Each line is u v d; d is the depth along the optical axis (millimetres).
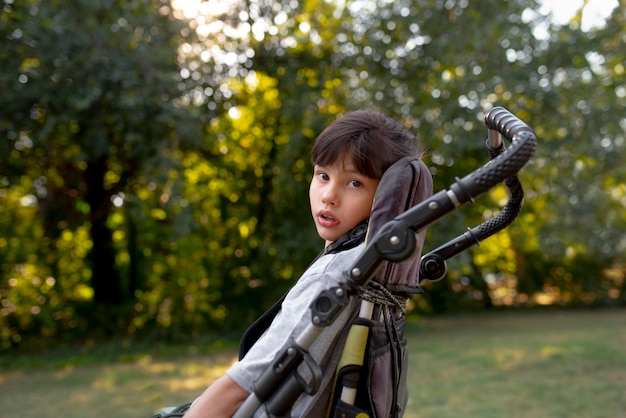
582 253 11922
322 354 1116
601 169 8922
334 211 1217
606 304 12336
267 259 8758
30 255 8547
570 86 8500
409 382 5383
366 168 1194
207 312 9102
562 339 7766
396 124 1286
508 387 5078
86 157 7031
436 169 8188
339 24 8461
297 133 8039
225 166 8945
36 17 6434
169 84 7035
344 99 8453
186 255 9023
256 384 1083
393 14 7953
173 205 7164
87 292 9695
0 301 8344
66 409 4887
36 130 6832
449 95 7730
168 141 7352
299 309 1129
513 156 998
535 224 10609
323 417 1171
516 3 8062
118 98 6766
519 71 7910
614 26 8328
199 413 1116
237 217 9203
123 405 4992
